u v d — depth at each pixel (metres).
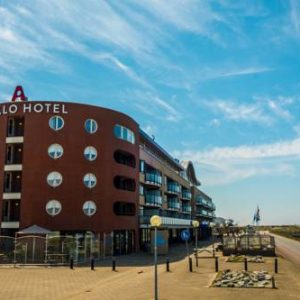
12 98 50.03
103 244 43.03
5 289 21.78
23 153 44.59
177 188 75.81
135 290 20.69
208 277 25.34
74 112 46.00
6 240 42.03
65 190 44.38
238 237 44.53
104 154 46.88
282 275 26.20
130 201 51.22
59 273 28.84
